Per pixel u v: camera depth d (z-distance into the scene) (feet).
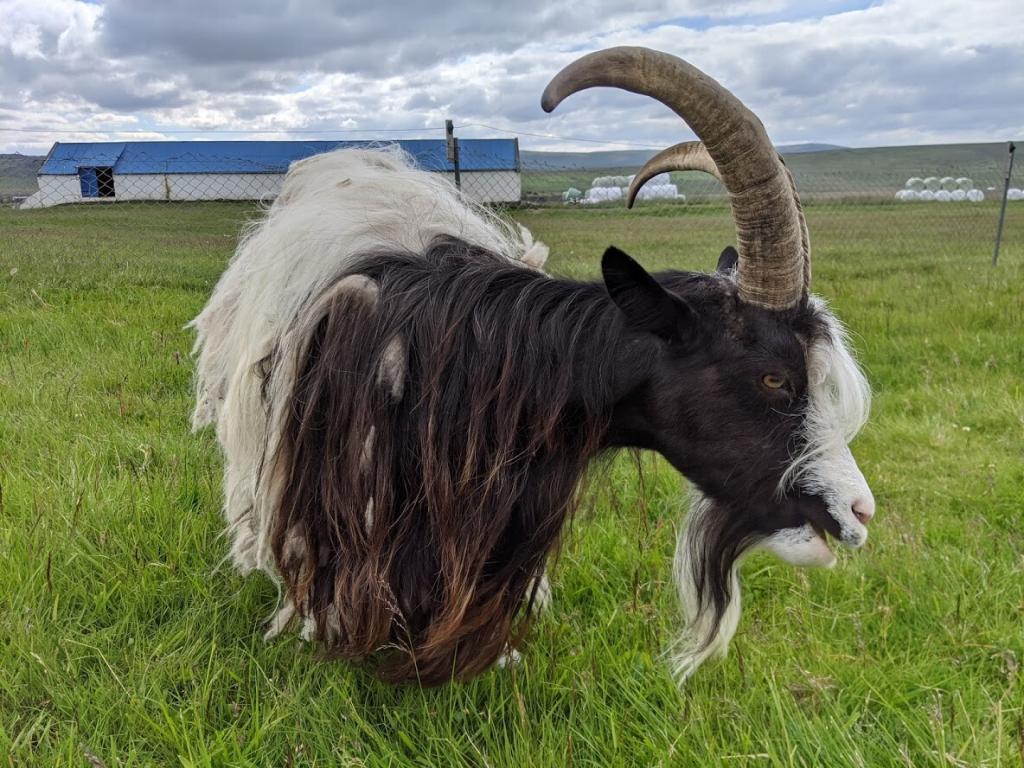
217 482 12.92
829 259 45.03
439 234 8.80
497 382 7.55
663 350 7.37
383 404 7.52
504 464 7.55
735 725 8.07
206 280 29.89
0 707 8.16
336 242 8.48
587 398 7.48
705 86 6.34
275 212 11.32
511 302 7.71
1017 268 38.88
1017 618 10.41
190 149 159.53
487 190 72.95
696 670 9.23
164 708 7.91
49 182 138.92
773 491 7.55
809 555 7.59
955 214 77.87
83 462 13.30
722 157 6.64
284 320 8.20
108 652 9.10
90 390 17.30
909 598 10.85
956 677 9.23
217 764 7.70
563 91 5.97
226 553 11.06
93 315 23.45
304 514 8.03
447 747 8.03
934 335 24.75
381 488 7.63
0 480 12.35
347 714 8.27
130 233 51.39
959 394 19.52
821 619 10.52
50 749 7.76
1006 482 14.78
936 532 12.93
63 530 10.96
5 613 9.34
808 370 7.30
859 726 8.32
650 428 7.75
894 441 17.21
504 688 8.73
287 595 8.98
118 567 10.37
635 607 10.00
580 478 8.00
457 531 7.64
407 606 8.05
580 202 77.36
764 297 7.12
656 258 40.73
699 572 8.96
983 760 7.49
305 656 9.11
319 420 7.79
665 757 7.64
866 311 27.78
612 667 9.20
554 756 7.71
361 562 7.89
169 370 18.78
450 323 7.57
